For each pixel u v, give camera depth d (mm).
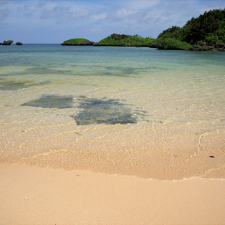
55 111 5172
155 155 3275
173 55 30719
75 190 2438
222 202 2309
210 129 4258
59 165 2963
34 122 4484
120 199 2309
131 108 5480
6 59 20484
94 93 6977
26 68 13336
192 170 2887
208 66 16062
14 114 4922
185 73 11977
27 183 2553
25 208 2160
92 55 28797
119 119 4715
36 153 3283
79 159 3127
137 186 2531
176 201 2305
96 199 2299
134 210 2164
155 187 2521
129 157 3205
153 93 7059
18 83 8438
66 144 3582
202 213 2154
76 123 4465
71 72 11766
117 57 25328
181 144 3639
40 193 2379
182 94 6969
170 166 2979
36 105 5613
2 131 4031
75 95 6691
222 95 6879
